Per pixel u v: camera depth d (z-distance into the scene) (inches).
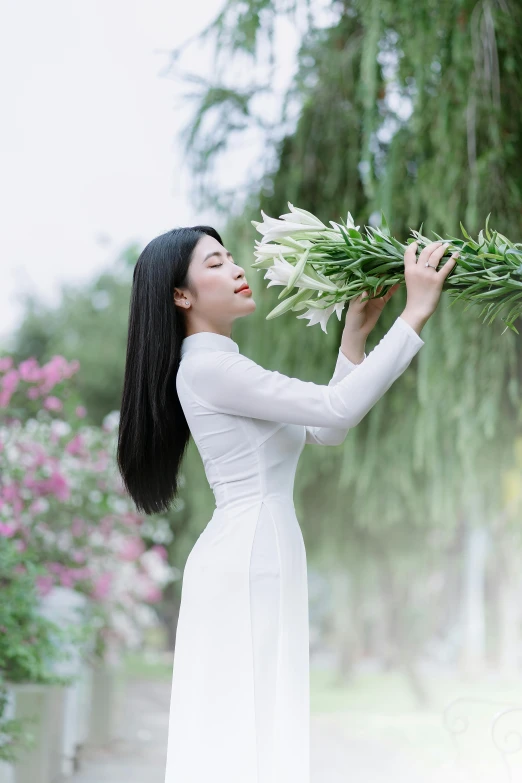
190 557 91.0
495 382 205.2
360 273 84.4
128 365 95.4
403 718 404.2
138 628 355.9
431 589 628.4
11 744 163.8
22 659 177.0
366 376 81.7
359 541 365.4
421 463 230.2
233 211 243.8
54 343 768.9
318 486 326.0
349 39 221.3
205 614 87.4
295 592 87.4
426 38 186.9
